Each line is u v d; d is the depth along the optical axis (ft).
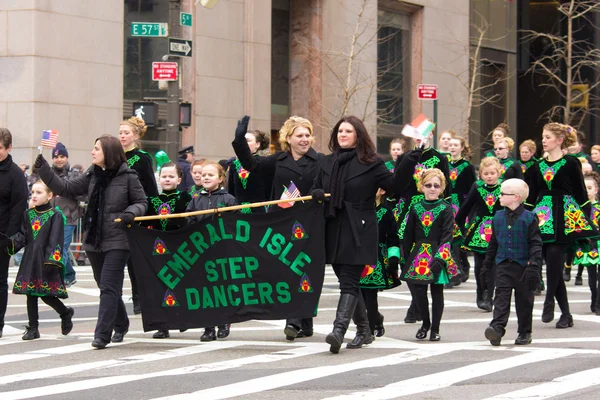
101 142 33.35
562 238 38.75
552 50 139.64
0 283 36.11
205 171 35.17
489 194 45.37
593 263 42.83
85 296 49.90
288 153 34.53
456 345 33.60
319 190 32.01
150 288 33.88
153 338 35.53
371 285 34.22
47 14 77.82
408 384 26.32
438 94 113.50
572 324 38.96
